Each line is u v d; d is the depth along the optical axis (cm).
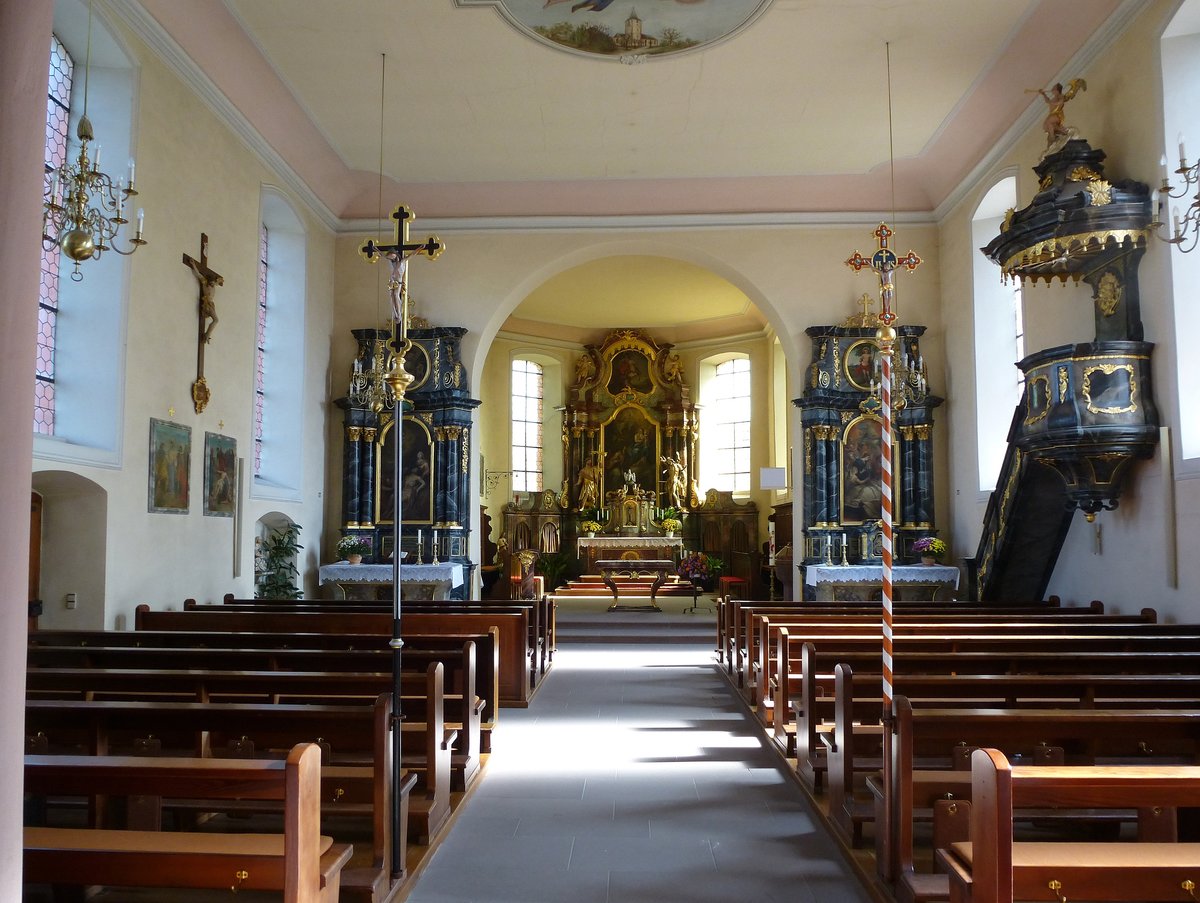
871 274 1608
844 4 1033
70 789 326
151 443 989
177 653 661
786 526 2083
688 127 1366
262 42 1120
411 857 518
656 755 771
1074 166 959
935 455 1566
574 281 2114
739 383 2411
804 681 667
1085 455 949
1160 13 906
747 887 493
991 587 1229
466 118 1336
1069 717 452
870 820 520
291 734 520
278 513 1371
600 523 2333
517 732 855
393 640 499
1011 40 1106
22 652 212
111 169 942
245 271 1249
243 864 306
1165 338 906
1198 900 296
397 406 548
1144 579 960
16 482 211
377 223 1642
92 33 902
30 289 216
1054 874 296
